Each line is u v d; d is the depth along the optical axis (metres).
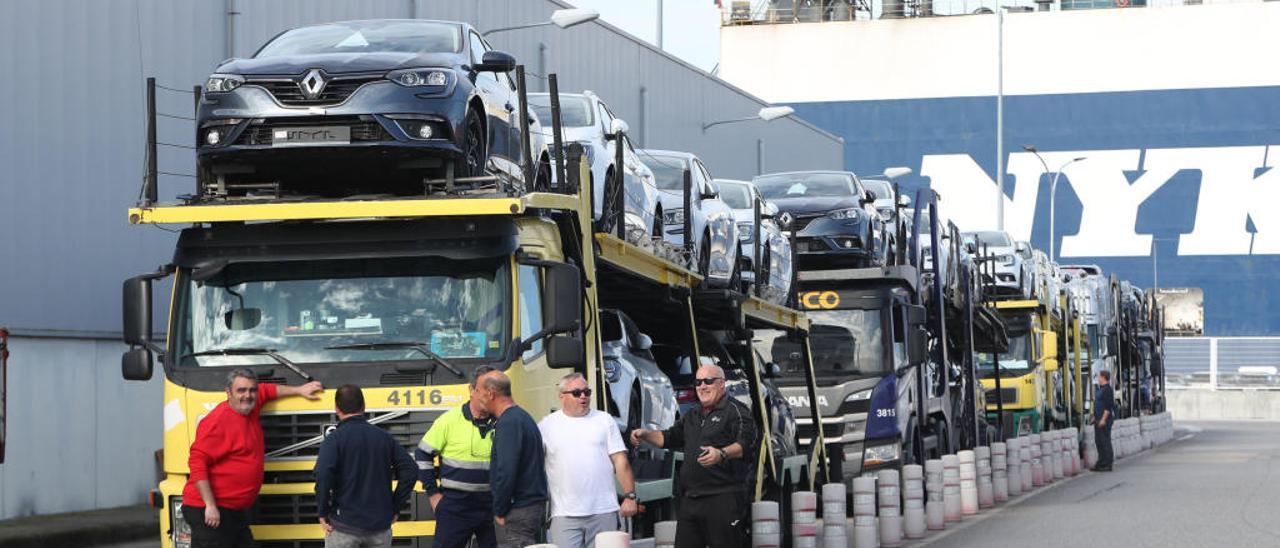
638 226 23.48
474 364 17.27
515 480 16.86
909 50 153.25
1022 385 53.75
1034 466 47.28
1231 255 146.75
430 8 52.56
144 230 39.88
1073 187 149.75
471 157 19.77
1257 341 127.31
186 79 41.34
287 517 17.41
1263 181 146.50
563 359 17.36
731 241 31.72
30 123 36.19
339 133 18.72
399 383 17.27
